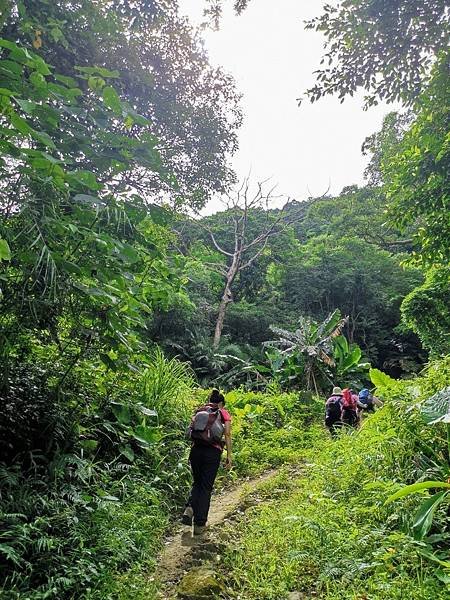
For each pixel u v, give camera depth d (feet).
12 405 15.81
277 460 27.37
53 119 12.15
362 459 17.81
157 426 23.54
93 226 14.16
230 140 33.42
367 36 26.63
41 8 18.10
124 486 17.25
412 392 17.93
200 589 12.35
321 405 43.96
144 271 17.95
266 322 83.56
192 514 16.88
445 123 29.25
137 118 13.43
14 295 13.46
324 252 95.04
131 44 25.36
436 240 31.91
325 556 13.28
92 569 12.02
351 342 90.63
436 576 11.36
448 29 25.84
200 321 71.72
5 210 12.64
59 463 15.10
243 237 84.12
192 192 33.09
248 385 57.88
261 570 13.34
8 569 11.41
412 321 47.09
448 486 12.46
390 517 13.71
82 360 18.69
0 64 10.74
